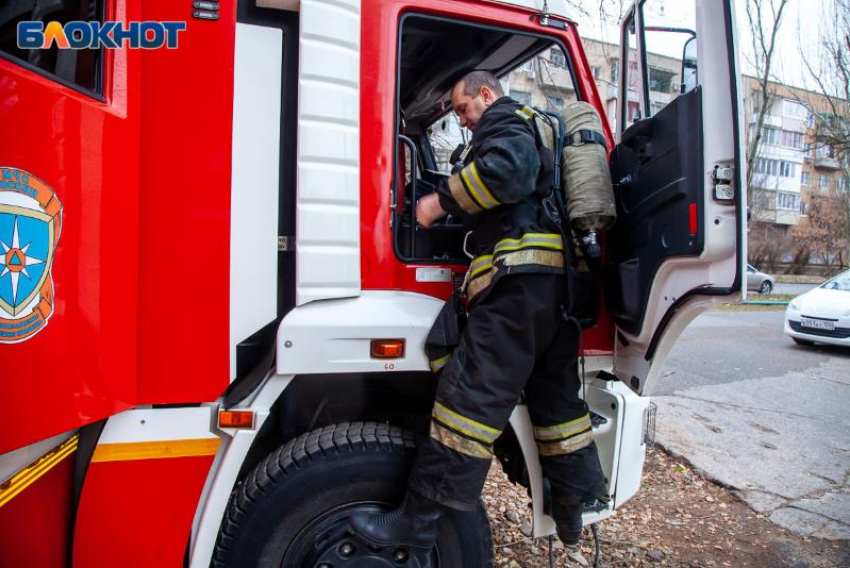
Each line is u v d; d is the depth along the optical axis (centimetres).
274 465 181
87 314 147
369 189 188
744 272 163
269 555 179
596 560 221
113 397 154
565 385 199
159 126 162
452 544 193
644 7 230
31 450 143
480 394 172
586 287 197
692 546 314
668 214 182
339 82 177
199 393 166
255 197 171
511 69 252
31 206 134
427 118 304
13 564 150
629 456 222
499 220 183
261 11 184
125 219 155
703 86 168
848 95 1823
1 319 130
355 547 184
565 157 191
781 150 3841
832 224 3584
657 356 197
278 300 187
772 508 359
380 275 190
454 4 202
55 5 149
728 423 515
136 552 164
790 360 813
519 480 219
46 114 137
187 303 165
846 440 479
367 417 232
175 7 162
